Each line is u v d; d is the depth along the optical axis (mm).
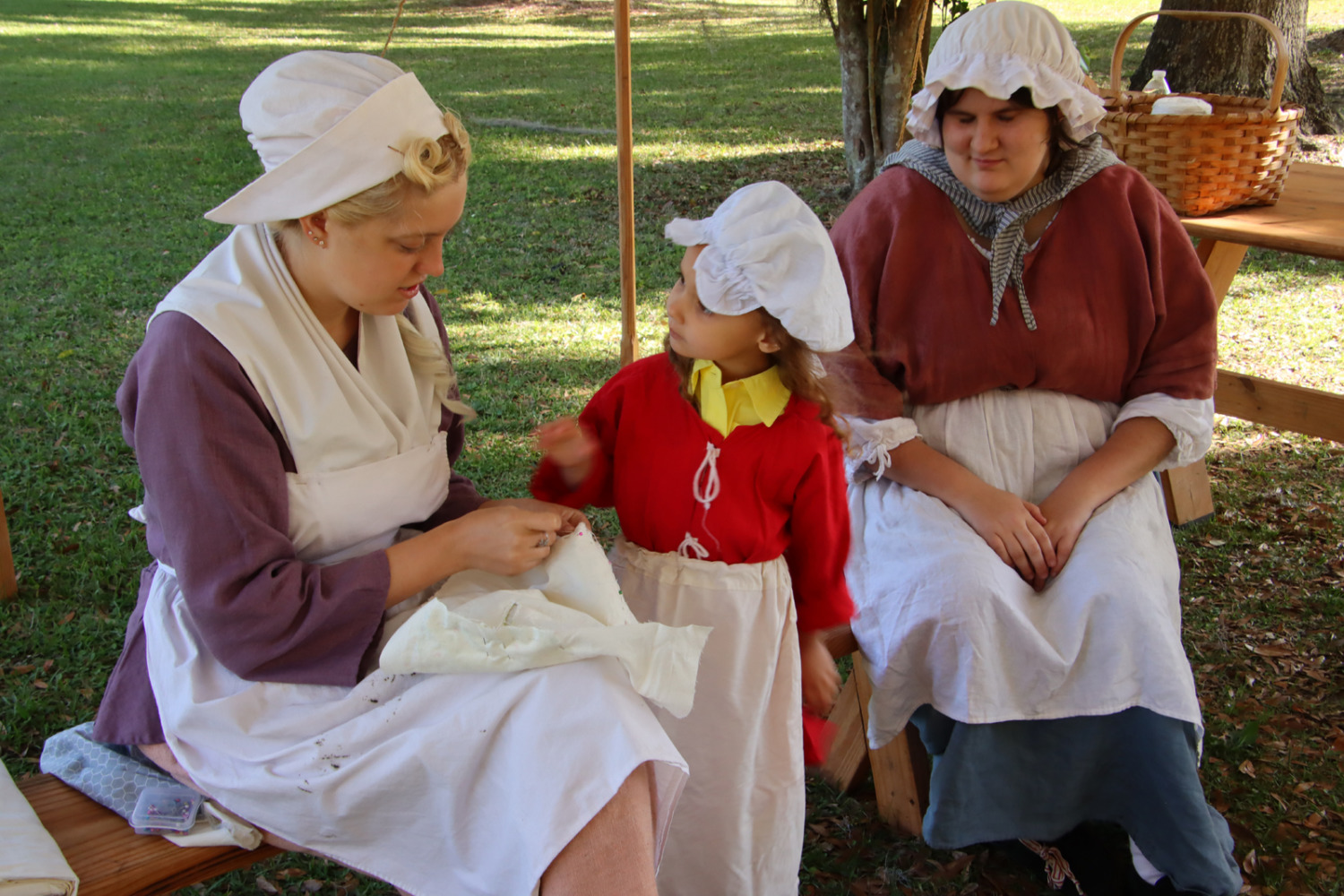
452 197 1607
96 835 1673
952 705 2094
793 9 17203
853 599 2262
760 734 1972
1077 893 2305
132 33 16547
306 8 19656
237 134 10094
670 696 1591
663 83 11977
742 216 1748
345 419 1724
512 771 1519
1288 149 3244
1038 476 2434
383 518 1794
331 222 1588
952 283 2387
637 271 6219
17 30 16562
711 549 1940
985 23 2199
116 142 9758
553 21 17625
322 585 1656
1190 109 3244
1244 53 8328
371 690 1648
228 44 15547
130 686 1792
